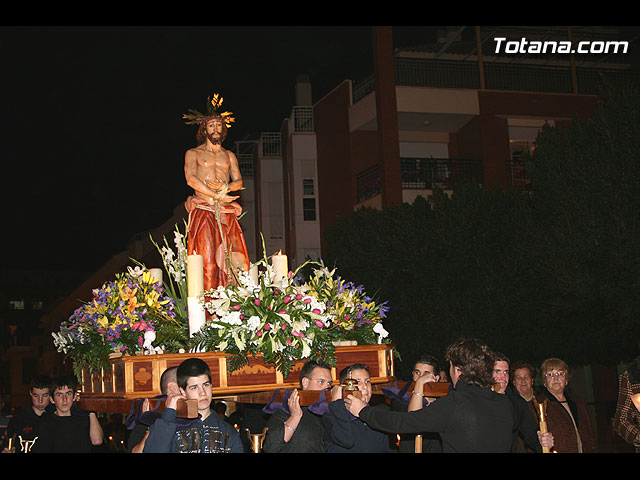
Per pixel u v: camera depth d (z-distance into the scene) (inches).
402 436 219.9
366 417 165.0
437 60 922.7
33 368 2175.2
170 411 156.3
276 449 182.7
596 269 539.8
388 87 871.7
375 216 702.5
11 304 2333.9
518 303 603.2
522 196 634.8
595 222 535.5
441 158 931.3
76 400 258.2
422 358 233.9
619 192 534.0
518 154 933.2
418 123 919.0
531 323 604.1
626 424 224.7
